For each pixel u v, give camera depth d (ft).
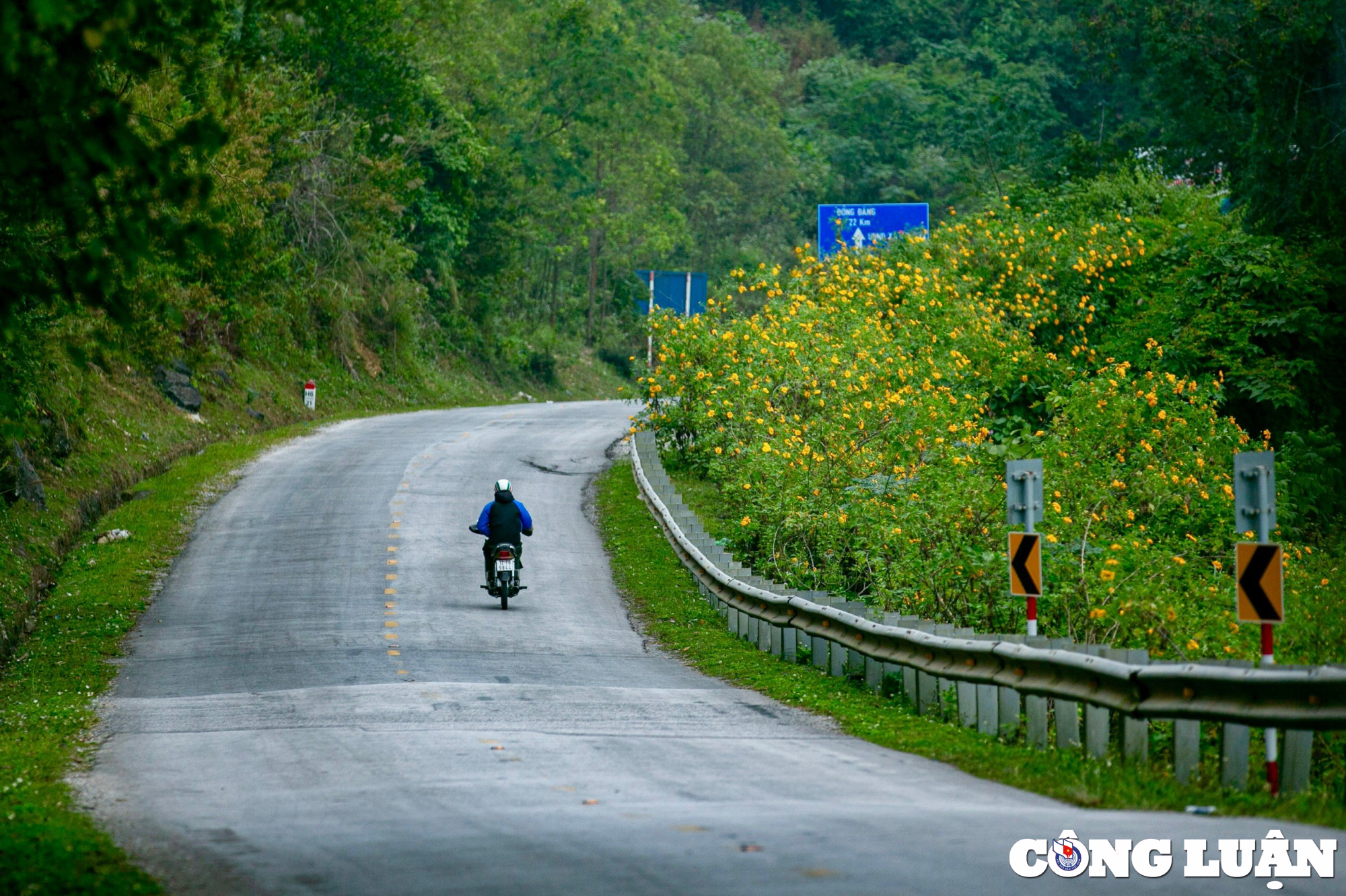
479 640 214.69
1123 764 115.14
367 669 186.91
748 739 137.18
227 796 107.65
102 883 77.61
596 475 402.93
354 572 271.90
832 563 234.58
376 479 382.01
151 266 255.91
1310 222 382.42
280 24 518.37
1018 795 106.73
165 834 92.73
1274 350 362.33
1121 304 408.05
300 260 617.21
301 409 565.53
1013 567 143.95
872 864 76.74
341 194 620.49
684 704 163.94
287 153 464.65
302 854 83.71
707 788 107.34
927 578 192.65
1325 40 390.01
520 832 87.97
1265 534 110.42
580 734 138.21
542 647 211.20
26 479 291.38
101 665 195.42
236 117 335.47
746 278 420.77
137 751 133.28
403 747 129.59
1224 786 106.22
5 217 105.09
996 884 72.64
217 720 151.23
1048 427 300.40
